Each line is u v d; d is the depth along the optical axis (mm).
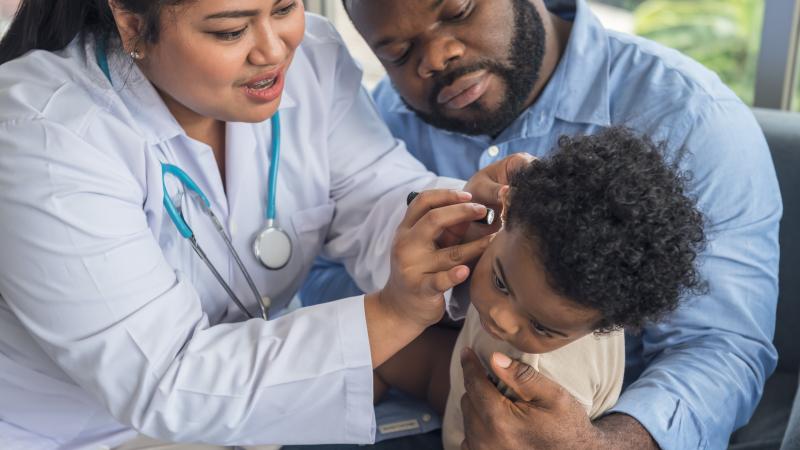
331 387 918
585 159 777
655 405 1015
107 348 888
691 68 1211
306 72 1200
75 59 1003
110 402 914
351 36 2361
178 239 1058
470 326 1057
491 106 1155
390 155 1267
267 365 901
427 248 883
